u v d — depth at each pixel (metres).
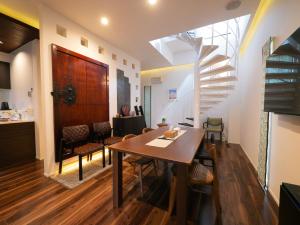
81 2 2.33
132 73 4.88
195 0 2.29
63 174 2.59
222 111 5.30
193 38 3.37
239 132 4.75
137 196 2.04
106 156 3.50
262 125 2.43
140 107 5.18
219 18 2.77
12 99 3.88
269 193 2.11
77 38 2.97
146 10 2.53
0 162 2.87
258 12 2.79
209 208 1.82
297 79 1.33
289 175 1.65
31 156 3.31
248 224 1.57
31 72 3.26
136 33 3.32
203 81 4.04
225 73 4.76
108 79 3.79
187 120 6.29
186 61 5.70
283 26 1.88
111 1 2.30
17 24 2.61
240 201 1.94
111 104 3.96
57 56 2.59
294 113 1.38
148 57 4.96
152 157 1.48
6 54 3.79
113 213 1.71
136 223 1.56
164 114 6.79
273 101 1.79
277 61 1.71
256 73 2.95
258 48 2.86
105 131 3.43
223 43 4.53
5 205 1.81
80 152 2.44
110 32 3.29
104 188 2.20
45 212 1.70
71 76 2.86
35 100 3.25
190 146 1.81
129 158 2.31
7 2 2.32
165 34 3.39
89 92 3.27
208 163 3.16
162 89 6.78
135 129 4.33
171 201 1.62
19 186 2.23
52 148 2.59
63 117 2.73
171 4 2.38
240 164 3.14
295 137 1.55
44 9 2.40
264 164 2.25
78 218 1.62
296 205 0.84
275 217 1.66
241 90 4.48
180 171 1.37
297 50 1.33
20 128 3.14
